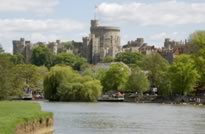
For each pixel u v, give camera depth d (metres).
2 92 168.12
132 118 147.38
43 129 92.12
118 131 107.50
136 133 103.81
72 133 101.62
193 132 106.81
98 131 106.81
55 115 154.25
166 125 123.44
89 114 162.38
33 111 96.38
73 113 165.50
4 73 167.62
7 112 92.81
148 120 139.75
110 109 195.00
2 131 60.09
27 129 78.88
